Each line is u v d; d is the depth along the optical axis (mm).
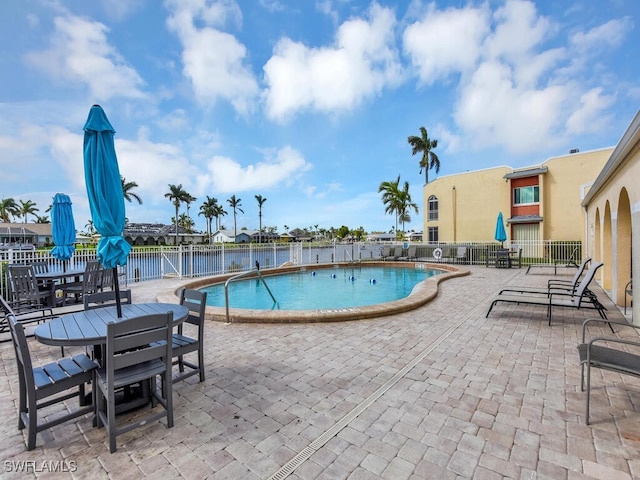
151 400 3186
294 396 3369
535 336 5281
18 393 3557
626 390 3385
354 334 5465
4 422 2988
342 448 2527
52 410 3172
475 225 23891
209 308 6832
